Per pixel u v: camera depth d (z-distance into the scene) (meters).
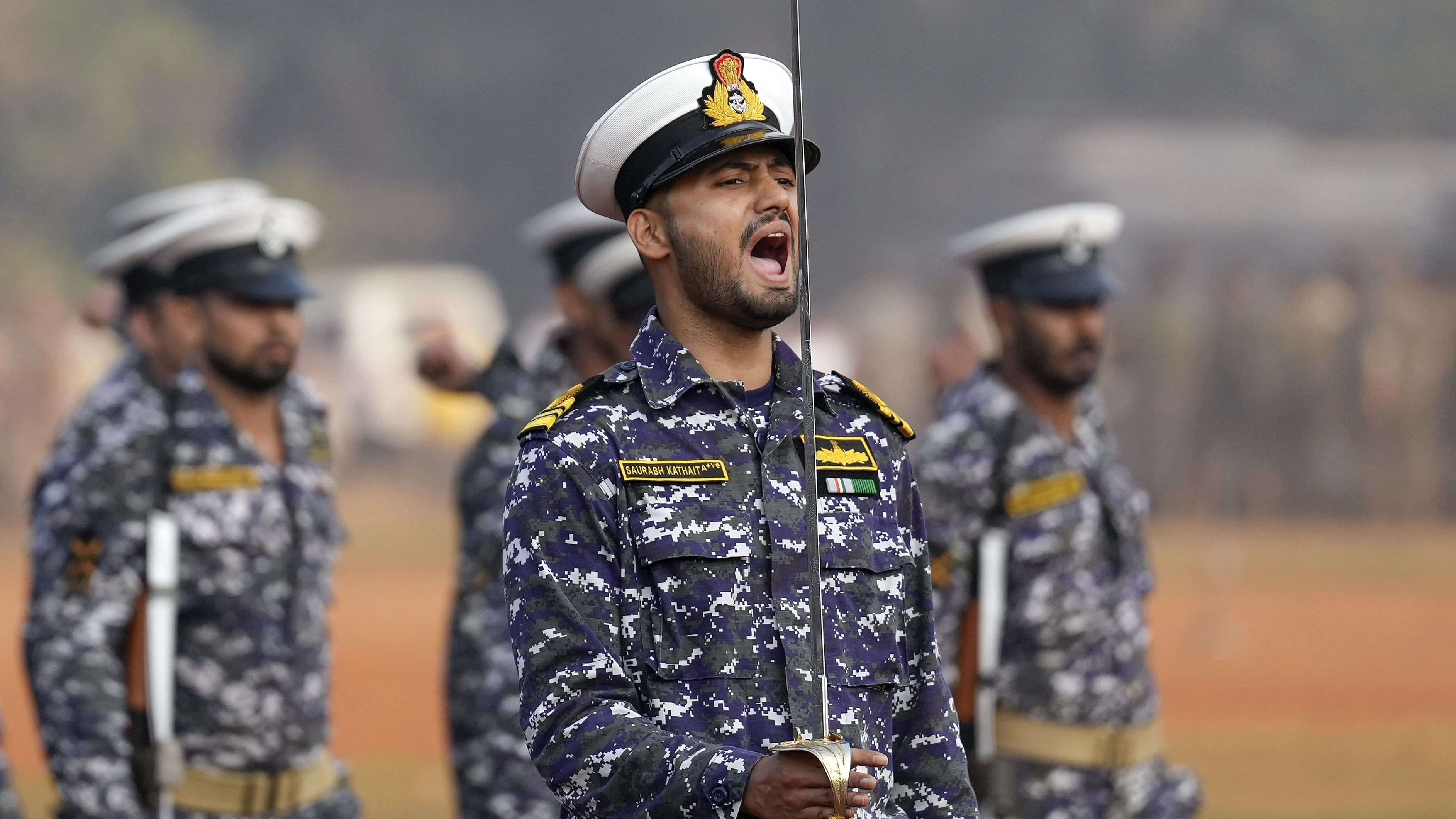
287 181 153.75
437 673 54.25
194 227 18.84
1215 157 150.50
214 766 18.12
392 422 126.69
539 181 160.38
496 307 136.38
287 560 18.75
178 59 150.88
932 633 11.45
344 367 127.81
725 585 10.55
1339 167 150.50
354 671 54.69
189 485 18.27
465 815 20.31
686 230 10.99
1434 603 72.62
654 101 11.07
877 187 154.38
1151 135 153.25
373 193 156.50
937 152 155.25
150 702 17.61
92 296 24.27
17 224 142.25
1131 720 20.47
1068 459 20.42
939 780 11.24
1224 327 109.44
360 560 91.25
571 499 10.62
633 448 10.74
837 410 11.34
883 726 10.94
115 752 17.39
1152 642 61.22
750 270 10.95
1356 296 112.44
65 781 17.36
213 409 18.64
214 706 18.16
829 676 10.60
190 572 18.17
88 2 149.12
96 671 17.44
